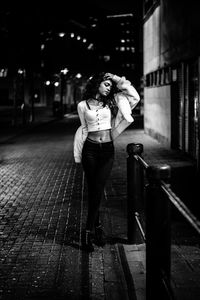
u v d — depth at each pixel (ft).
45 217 21.40
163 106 50.16
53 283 13.53
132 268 14.32
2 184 30.37
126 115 15.67
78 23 182.80
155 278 9.73
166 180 9.68
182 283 12.90
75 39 182.09
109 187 27.81
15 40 104.58
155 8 53.83
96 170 16.21
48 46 146.51
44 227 19.66
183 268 14.07
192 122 38.68
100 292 12.88
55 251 16.42
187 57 36.09
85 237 16.52
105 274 14.14
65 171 35.35
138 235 16.55
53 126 95.86
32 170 36.35
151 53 58.54
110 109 16.38
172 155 41.98
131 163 16.20
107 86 15.88
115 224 19.56
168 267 9.71
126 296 12.53
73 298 12.50
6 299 12.44
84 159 16.25
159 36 51.11
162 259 9.69
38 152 49.32
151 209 9.82
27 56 105.29
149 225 10.08
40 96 237.25
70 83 205.98
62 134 74.02
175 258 14.98
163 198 9.64
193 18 33.60
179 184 27.37
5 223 20.47
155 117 57.16
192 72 38.22
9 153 48.98
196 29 32.68
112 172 33.47
